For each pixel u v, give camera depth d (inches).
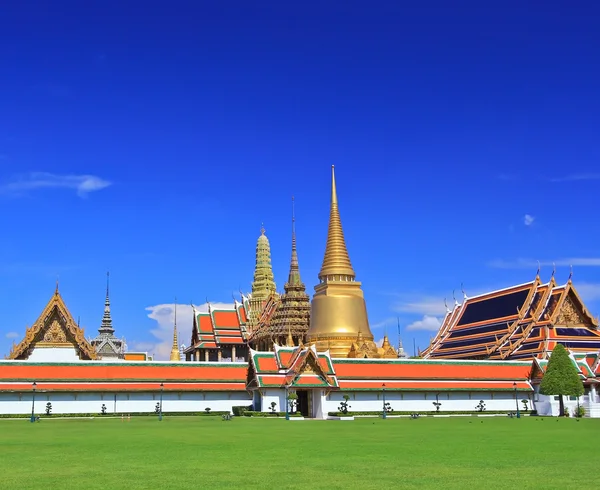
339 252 5177.2
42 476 1127.6
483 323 4958.2
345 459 1369.3
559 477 1106.1
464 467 1237.1
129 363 3720.5
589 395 4055.1
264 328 5556.1
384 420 3142.2
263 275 7746.1
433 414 3656.5
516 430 2347.4
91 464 1288.1
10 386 3415.4
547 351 4264.3
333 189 5349.4
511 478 1093.8
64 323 4128.9
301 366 3383.4
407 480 1072.2
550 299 4571.9
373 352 4820.4
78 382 3540.8
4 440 1876.2
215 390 3722.9
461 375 3826.3
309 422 2913.4
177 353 6668.3
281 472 1168.2
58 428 2466.8
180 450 1563.7
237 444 1727.4
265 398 3437.5
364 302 5128.0
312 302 5162.4
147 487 1005.8
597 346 4451.3
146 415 3599.9
